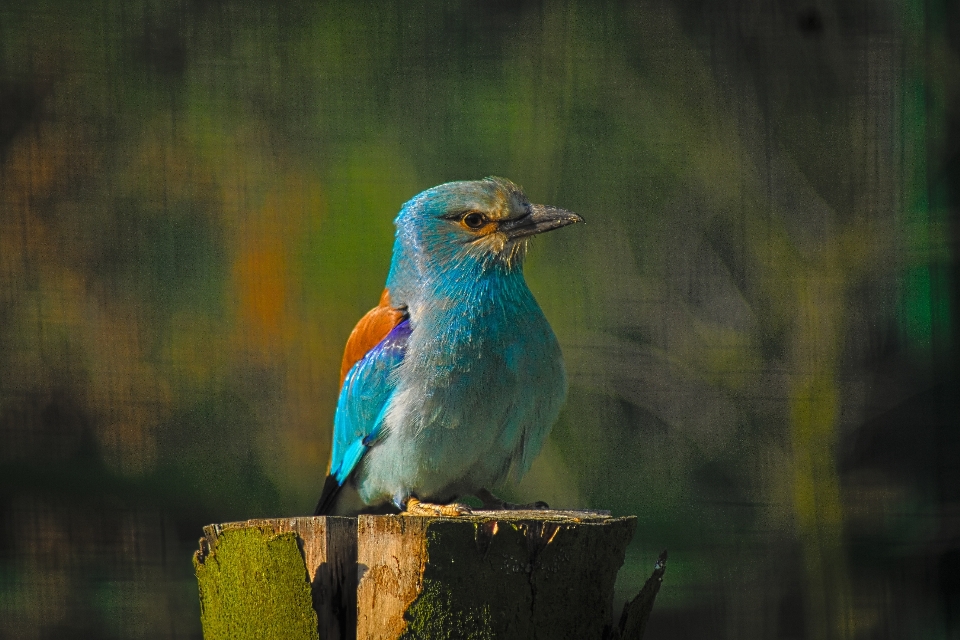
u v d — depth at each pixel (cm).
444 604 606
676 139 1361
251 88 1416
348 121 1410
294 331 1362
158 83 1416
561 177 1375
